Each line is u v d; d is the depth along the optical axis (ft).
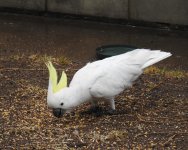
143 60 20.48
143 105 21.77
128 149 17.67
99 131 19.08
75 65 28.22
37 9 40.40
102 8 38.65
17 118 20.34
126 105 21.74
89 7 38.99
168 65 30.14
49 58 29.04
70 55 31.50
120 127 19.43
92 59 30.50
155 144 18.03
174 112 20.98
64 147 17.83
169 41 34.83
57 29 37.40
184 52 32.63
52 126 19.58
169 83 24.88
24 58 28.96
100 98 19.95
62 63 28.30
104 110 21.04
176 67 29.81
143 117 20.39
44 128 19.40
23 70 26.35
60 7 39.78
